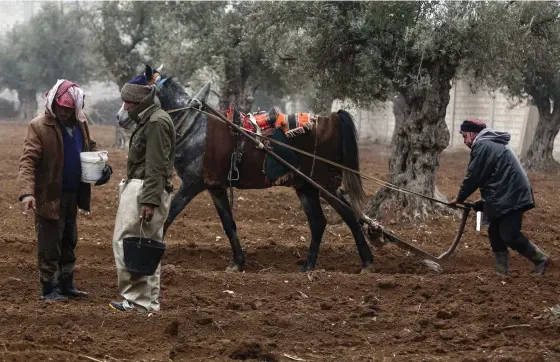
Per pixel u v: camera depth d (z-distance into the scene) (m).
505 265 9.57
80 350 6.46
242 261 9.95
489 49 11.74
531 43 12.70
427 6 12.17
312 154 9.73
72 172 7.59
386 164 23.27
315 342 6.91
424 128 12.59
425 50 11.89
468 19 11.66
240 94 20.62
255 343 6.58
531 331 7.22
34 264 9.24
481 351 6.70
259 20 12.88
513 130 27.48
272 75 20.73
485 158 9.20
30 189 7.22
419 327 7.28
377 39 12.28
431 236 11.97
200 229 12.10
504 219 9.25
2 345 6.42
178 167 9.73
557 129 21.27
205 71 21.22
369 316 7.63
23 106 45.66
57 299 7.79
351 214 9.90
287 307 7.87
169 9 21.67
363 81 12.34
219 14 20.66
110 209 13.40
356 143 9.90
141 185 7.14
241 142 9.60
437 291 8.55
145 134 7.10
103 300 8.01
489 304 8.00
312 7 12.27
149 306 7.38
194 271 8.96
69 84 7.45
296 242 11.52
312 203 9.94
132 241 6.93
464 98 30.55
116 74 26.31
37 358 6.17
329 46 12.53
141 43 26.36
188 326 7.10
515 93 19.78
